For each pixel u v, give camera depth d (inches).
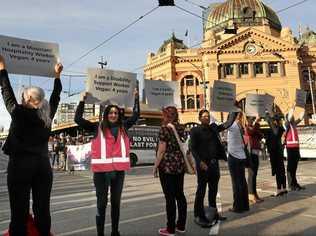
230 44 2468.0
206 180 314.7
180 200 286.7
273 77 2447.1
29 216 199.2
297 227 299.3
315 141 1232.8
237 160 359.3
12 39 242.5
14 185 191.2
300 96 504.7
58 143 1147.3
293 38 2476.6
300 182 581.3
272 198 433.7
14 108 192.1
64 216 359.6
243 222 319.3
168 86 369.4
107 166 255.3
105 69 301.4
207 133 319.6
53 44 253.3
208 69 2453.2
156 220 331.3
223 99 384.8
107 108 263.6
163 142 281.0
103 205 257.4
